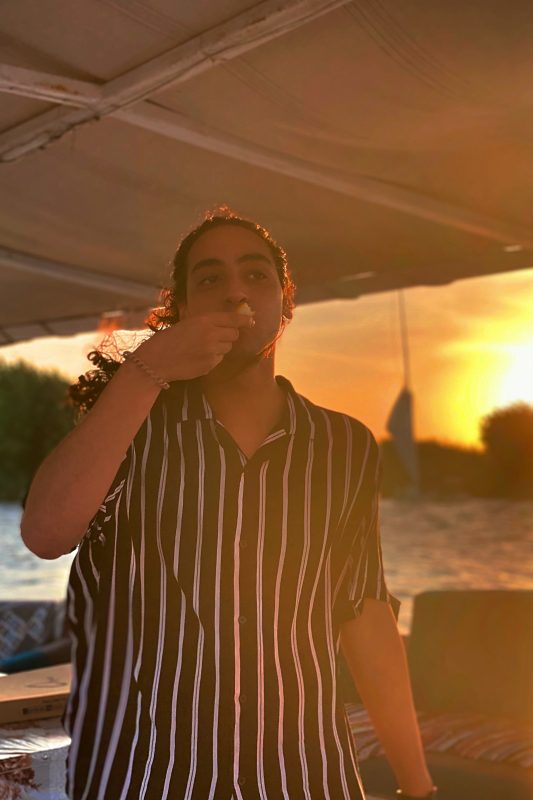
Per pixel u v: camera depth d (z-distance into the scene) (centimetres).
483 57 261
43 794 197
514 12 236
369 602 175
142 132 331
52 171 365
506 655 409
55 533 128
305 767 141
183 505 143
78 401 170
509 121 302
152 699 138
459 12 239
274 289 155
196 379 151
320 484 152
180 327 127
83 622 143
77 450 124
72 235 436
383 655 174
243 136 318
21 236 438
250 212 402
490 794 321
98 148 345
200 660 139
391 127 309
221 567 142
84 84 272
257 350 150
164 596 141
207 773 136
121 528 143
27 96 273
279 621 143
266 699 140
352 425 161
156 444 145
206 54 249
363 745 361
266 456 148
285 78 278
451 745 358
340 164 340
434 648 427
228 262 154
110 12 242
